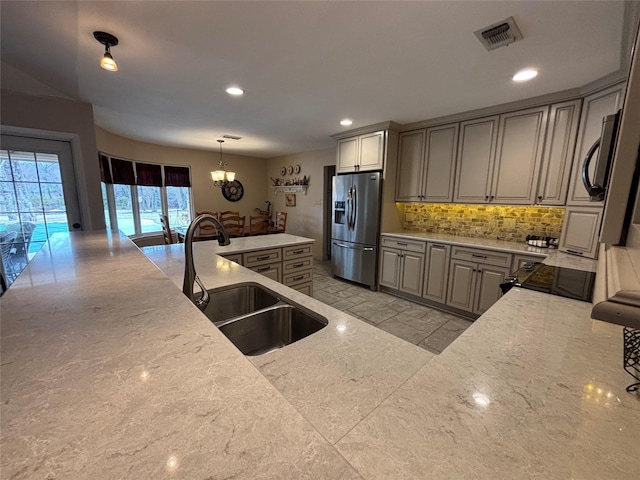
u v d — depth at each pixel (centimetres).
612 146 104
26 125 256
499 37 161
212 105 287
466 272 293
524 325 102
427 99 261
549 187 253
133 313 75
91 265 128
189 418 39
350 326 101
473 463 47
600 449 50
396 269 357
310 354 82
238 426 38
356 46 173
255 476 31
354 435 53
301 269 295
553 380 70
